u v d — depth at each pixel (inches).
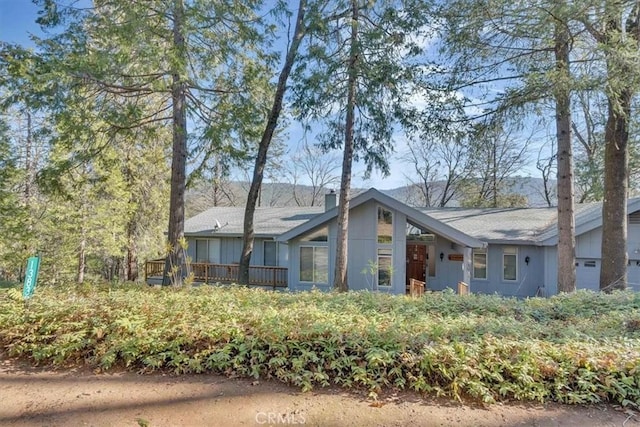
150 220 713.0
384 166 432.5
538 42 305.3
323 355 165.3
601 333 189.3
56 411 137.5
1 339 195.0
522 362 152.1
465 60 326.3
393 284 501.7
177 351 173.9
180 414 136.0
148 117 419.5
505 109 307.0
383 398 145.9
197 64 401.1
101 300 235.1
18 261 569.6
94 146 406.6
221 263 665.6
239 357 167.0
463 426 129.7
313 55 405.7
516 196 927.0
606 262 359.3
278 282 588.4
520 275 523.8
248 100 428.1
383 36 385.1
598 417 134.2
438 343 166.4
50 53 339.9
